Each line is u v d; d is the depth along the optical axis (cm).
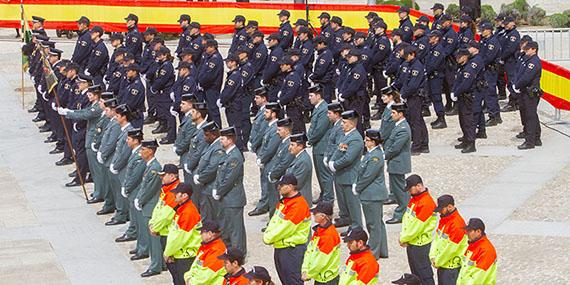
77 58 5816
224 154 3600
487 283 2822
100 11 7656
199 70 5147
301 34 5553
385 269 3497
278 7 7469
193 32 5778
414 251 3188
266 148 3956
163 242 3416
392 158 3881
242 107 5072
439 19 5575
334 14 7375
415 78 4781
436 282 3388
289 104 4825
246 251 3703
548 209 3981
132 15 5978
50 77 4897
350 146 3684
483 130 5059
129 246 3919
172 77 5325
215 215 3688
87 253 3841
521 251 3562
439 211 3012
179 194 3209
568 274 3312
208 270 2942
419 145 4844
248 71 5088
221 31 7562
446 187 4344
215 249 2955
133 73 4956
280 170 3778
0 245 3938
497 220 3897
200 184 3712
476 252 2820
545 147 4856
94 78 5759
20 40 8369
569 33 7662
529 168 4528
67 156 5081
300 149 3697
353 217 3741
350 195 3722
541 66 4875
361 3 9350
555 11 9769
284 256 3170
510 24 5453
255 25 5450
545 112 5609
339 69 5200
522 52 4838
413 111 4809
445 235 3006
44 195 4612
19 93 6581
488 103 5294
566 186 4238
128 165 3812
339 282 2838
